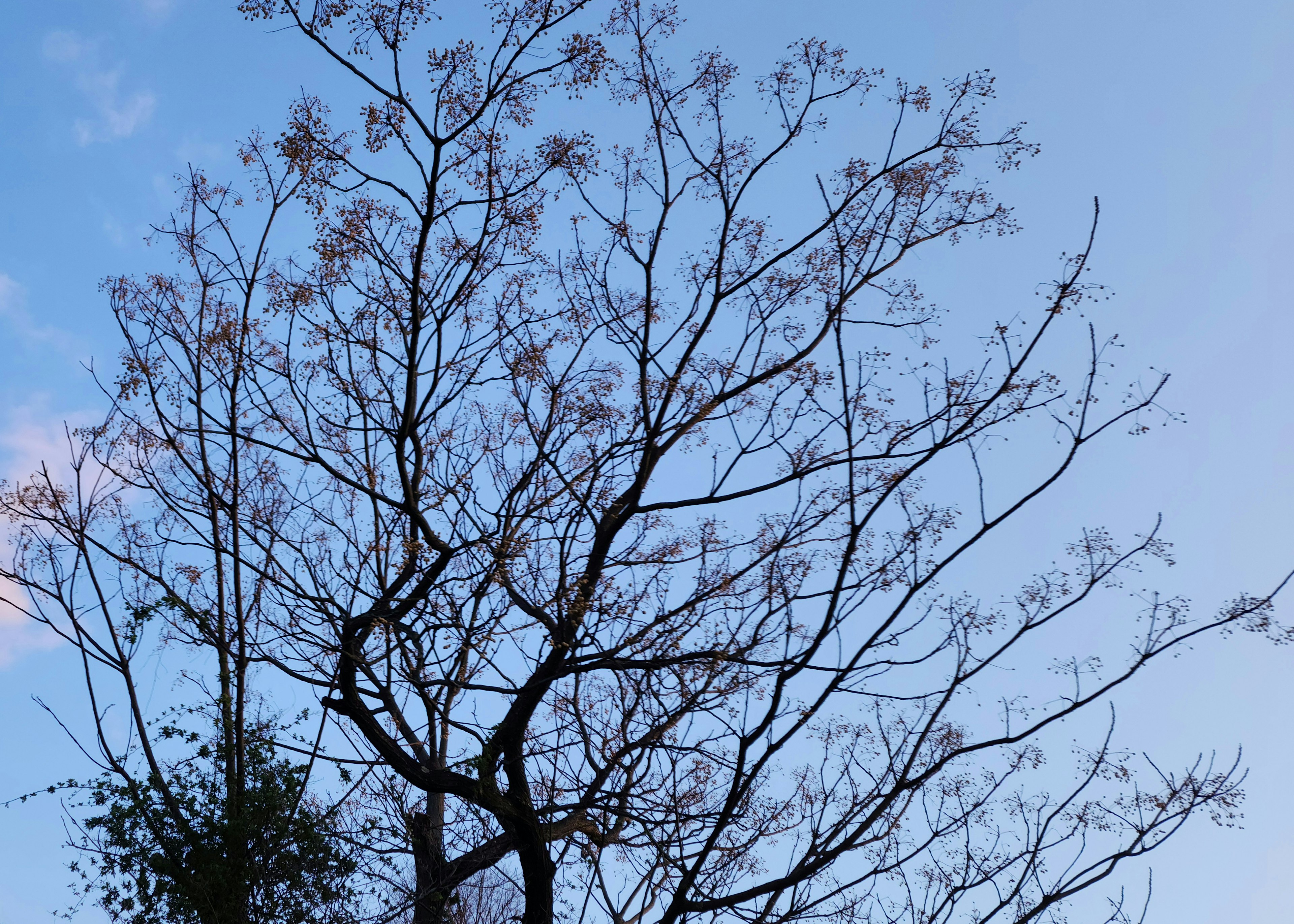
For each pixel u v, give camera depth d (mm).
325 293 10039
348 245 9852
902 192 10445
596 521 9953
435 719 10570
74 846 9188
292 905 9164
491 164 9539
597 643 9531
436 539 9359
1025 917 8594
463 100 9422
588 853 9289
